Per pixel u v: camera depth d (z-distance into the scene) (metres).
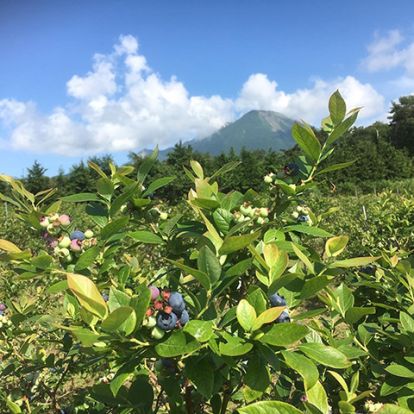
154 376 2.18
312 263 1.49
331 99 1.78
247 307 1.21
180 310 1.18
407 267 1.83
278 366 1.14
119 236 1.68
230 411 2.79
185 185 33.53
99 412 2.03
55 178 45.31
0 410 2.26
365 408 1.41
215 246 1.45
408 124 70.12
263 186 1.91
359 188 38.78
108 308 1.11
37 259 1.47
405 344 1.58
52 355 2.22
